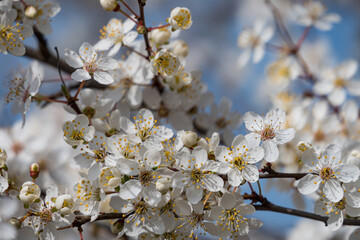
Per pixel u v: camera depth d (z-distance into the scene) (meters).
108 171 0.61
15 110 0.65
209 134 0.72
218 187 0.61
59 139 0.72
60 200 0.62
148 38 0.67
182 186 0.61
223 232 0.62
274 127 0.62
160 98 0.70
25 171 0.67
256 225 0.62
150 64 0.66
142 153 0.62
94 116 0.66
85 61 0.64
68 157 0.70
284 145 0.71
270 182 0.71
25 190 0.62
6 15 0.66
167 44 0.67
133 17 0.68
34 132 0.72
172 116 0.70
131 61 0.69
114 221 0.64
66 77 0.70
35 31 0.69
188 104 0.70
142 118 0.63
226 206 0.61
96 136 0.62
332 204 0.62
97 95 0.66
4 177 0.62
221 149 0.61
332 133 0.72
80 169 0.63
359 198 0.61
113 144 0.62
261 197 0.62
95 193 0.62
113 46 0.68
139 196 0.61
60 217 0.62
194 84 0.70
